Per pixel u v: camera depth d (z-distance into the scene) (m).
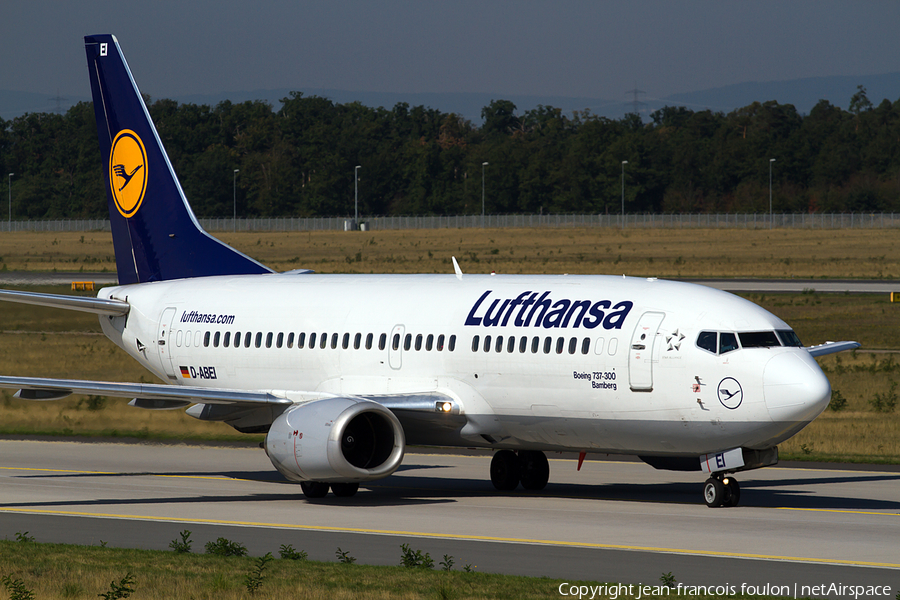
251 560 69.50
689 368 91.94
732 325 92.12
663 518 89.25
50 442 145.38
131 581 61.59
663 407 93.31
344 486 104.25
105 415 167.62
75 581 63.31
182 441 146.75
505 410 101.81
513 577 64.38
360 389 110.81
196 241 134.12
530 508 95.62
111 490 107.88
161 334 127.81
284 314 118.56
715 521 87.62
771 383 88.81
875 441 139.88
